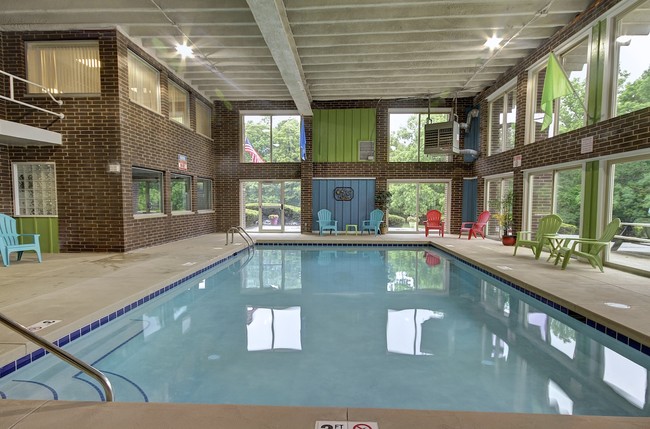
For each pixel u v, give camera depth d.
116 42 6.73
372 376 2.72
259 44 7.05
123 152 6.95
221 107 11.56
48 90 6.93
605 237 5.23
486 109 10.30
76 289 4.19
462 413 1.79
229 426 1.69
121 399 2.38
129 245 7.19
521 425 1.70
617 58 5.47
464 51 7.60
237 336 3.49
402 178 11.39
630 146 5.09
